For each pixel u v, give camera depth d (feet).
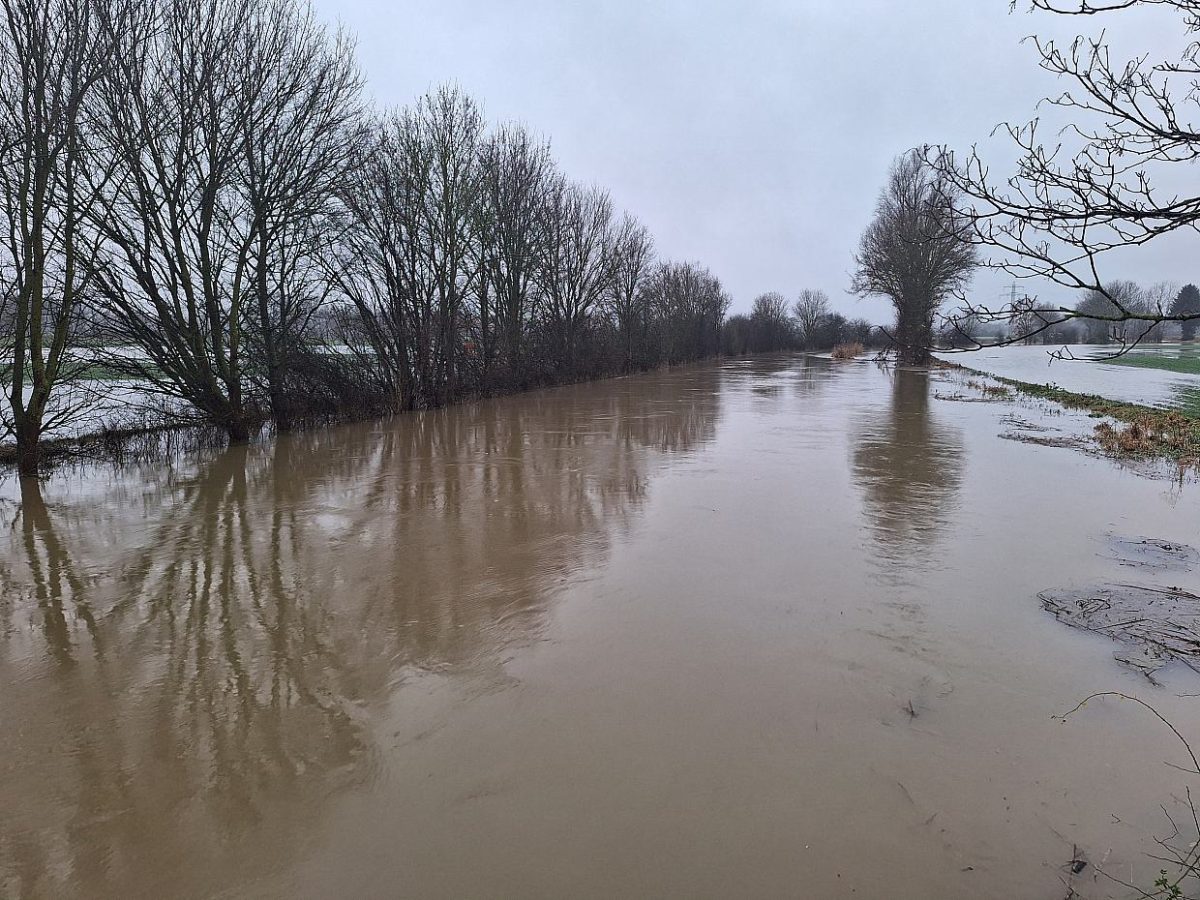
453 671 12.63
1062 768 9.61
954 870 7.84
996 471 29.53
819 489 26.40
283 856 8.20
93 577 17.83
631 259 119.24
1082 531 20.58
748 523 21.79
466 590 16.58
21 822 8.88
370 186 53.83
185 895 7.68
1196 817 8.63
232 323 40.24
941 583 16.48
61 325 30.60
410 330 59.36
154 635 14.35
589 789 9.27
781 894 7.51
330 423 49.34
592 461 33.65
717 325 196.44
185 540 21.02
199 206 38.11
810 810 8.82
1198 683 11.78
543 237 84.69
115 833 8.66
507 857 8.09
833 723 10.74
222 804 9.14
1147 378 92.58
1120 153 8.96
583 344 99.09
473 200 62.64
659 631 14.08
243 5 38.86
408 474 31.07
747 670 12.42
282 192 41.47
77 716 11.33
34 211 28.84
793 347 280.10
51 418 32.45
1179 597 15.40
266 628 14.64
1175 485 26.55
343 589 16.83
